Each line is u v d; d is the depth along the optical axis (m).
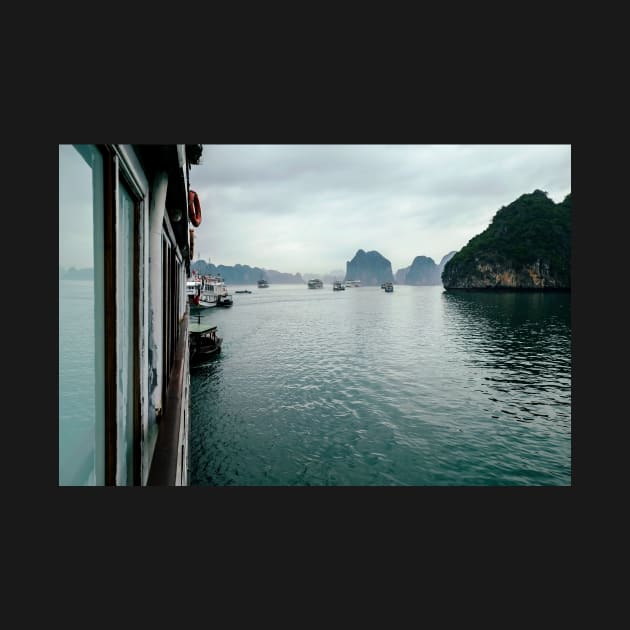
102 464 2.57
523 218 189.38
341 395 28.80
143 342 3.86
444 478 17.83
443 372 37.59
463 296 165.00
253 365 37.50
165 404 6.03
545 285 171.00
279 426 22.39
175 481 3.85
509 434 23.02
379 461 18.81
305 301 153.50
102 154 2.50
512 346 52.22
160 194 4.44
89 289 2.35
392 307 119.38
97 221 2.47
